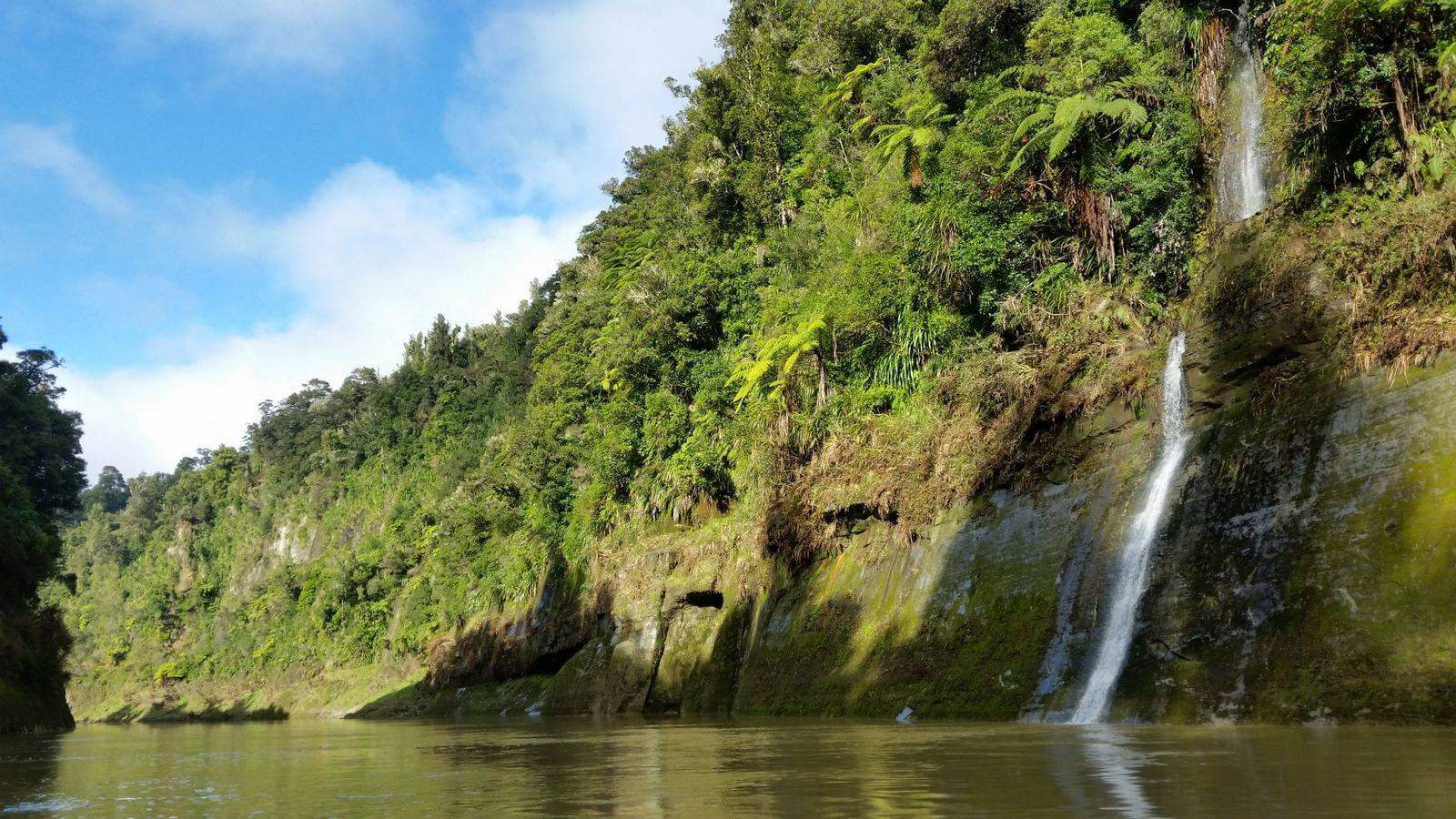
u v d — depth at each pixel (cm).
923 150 2777
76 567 14212
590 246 7700
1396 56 1450
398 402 9950
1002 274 2255
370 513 9681
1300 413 1336
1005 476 1897
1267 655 1167
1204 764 699
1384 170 1466
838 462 2469
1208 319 1570
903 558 2098
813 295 2978
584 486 4728
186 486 13238
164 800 789
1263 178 1825
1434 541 1056
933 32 2939
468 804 659
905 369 2544
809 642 2294
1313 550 1191
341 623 8206
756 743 1189
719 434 3606
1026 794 580
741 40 4825
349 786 848
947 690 1695
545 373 6075
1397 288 1280
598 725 2197
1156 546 1452
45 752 1889
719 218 4491
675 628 3219
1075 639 1518
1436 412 1137
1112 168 2073
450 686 5353
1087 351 1869
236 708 8425
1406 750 748
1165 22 2166
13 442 4878
